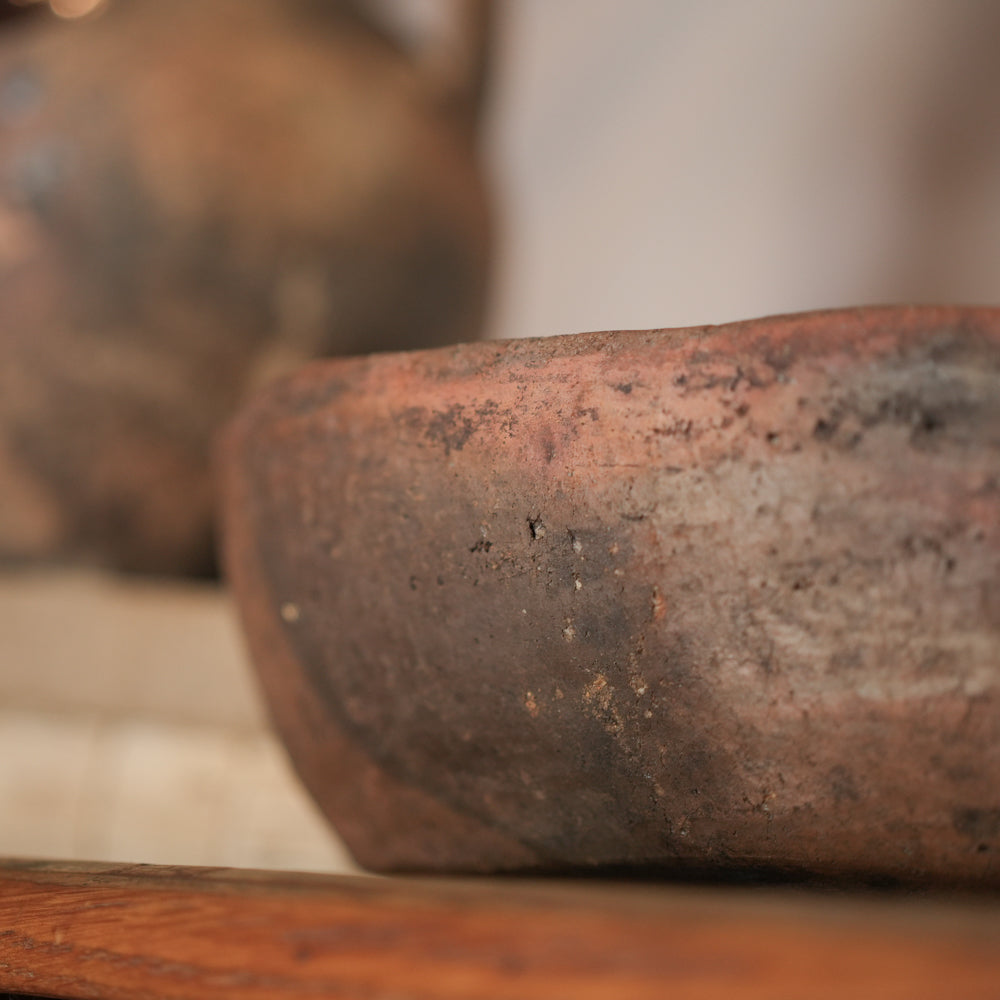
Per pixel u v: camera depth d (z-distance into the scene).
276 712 0.55
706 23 1.82
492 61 1.07
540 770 0.50
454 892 0.44
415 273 0.95
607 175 1.86
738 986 0.41
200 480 0.91
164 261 0.87
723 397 0.48
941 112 1.63
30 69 0.91
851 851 0.48
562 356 0.49
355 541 0.51
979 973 0.41
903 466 0.47
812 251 1.72
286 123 0.91
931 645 0.47
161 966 0.45
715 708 0.48
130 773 0.77
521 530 0.49
